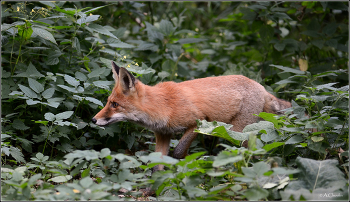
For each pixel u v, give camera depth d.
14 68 10.46
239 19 16.89
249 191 5.83
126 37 17.70
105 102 10.91
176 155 9.80
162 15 17.91
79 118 10.59
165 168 9.66
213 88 10.44
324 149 7.93
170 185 6.92
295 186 6.33
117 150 11.18
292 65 16.28
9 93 9.68
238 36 18.28
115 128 10.36
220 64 16.44
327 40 13.72
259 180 6.70
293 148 8.07
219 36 19.59
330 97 9.09
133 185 6.34
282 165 7.91
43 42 10.83
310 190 6.22
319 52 16.61
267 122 8.59
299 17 15.75
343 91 8.34
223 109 10.34
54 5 10.98
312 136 8.01
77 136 10.83
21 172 7.02
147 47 12.95
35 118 10.21
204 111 10.09
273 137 8.17
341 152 8.18
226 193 6.23
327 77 14.30
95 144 10.37
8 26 9.55
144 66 11.67
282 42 13.91
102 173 7.81
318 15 16.62
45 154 10.16
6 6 12.00
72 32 12.02
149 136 11.16
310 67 15.48
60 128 9.61
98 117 9.27
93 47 12.77
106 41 12.34
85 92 10.12
